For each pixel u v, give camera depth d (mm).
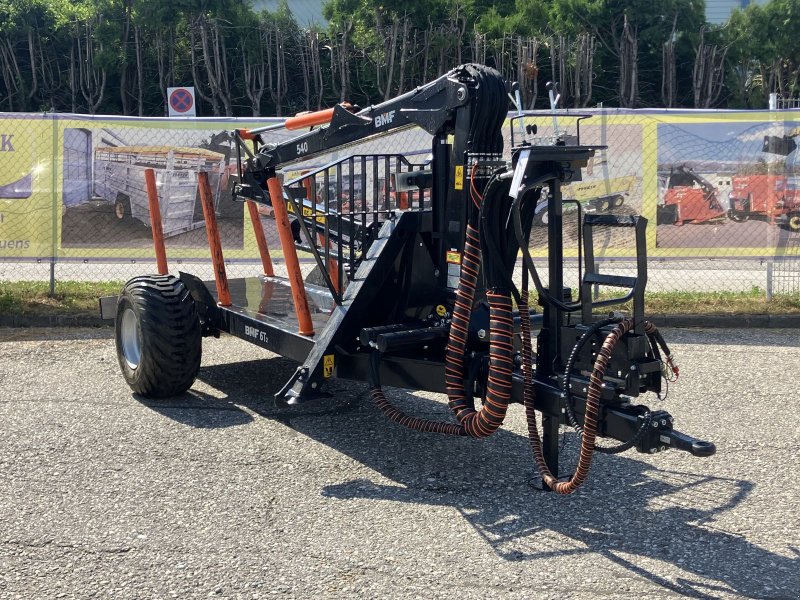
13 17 21750
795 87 23000
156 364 6008
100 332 8750
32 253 9766
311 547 3947
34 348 8000
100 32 21500
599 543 4016
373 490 4648
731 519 4289
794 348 8117
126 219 9883
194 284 6641
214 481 4734
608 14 22672
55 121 9656
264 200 6793
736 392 6582
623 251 9695
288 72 21609
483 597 3502
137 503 4418
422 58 20453
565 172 4297
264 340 5816
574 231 9719
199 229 9984
